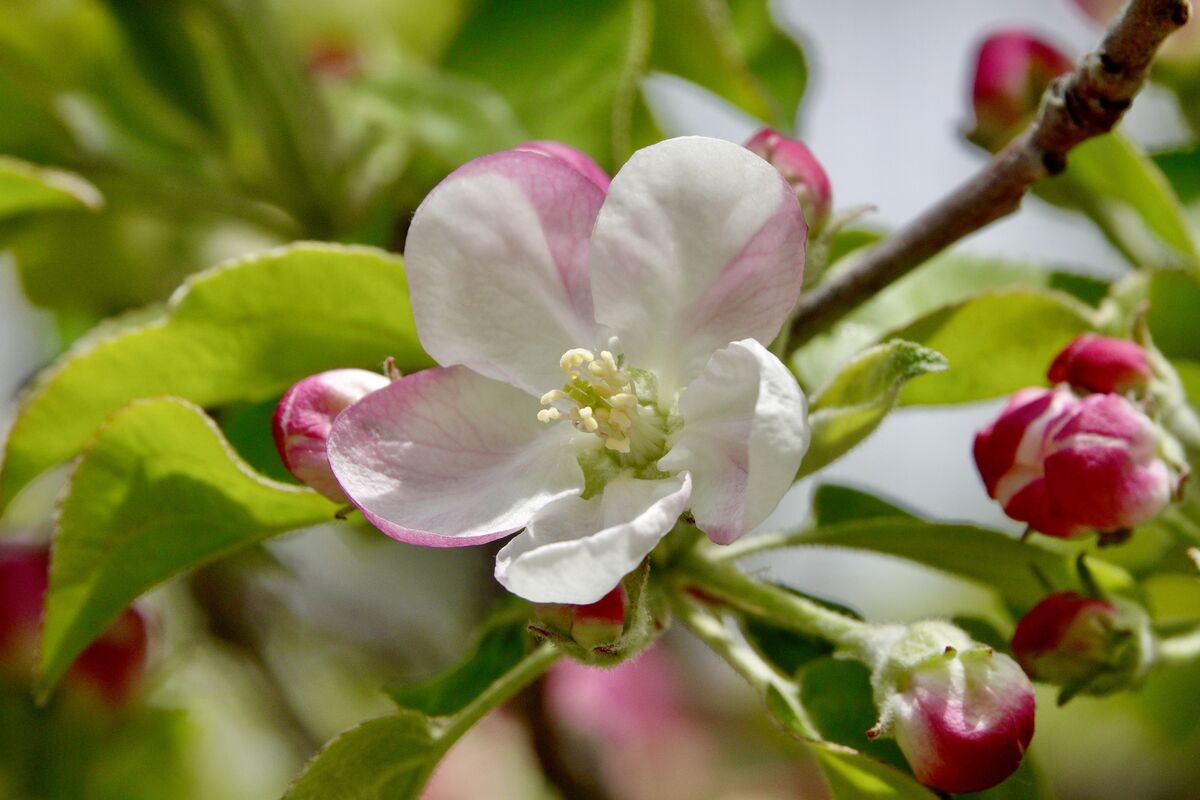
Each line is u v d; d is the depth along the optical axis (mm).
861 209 336
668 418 323
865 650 326
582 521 320
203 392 348
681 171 316
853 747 328
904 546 349
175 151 420
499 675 353
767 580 344
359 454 319
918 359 317
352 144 415
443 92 403
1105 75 328
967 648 319
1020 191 339
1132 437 332
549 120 408
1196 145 397
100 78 419
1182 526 345
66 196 370
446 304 321
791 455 305
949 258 388
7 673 422
